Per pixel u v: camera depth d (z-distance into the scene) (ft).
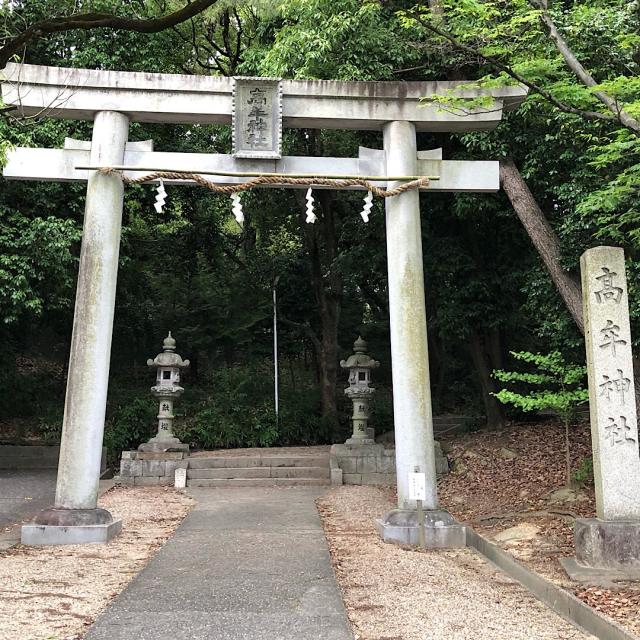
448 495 30.94
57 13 36.58
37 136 34.30
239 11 44.29
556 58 24.00
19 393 48.49
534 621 13.78
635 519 17.13
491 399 42.04
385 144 24.72
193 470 36.83
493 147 29.89
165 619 13.23
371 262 40.98
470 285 37.55
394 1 34.58
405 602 14.75
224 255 66.08
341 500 30.27
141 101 23.57
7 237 33.35
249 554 19.33
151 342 61.57
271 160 24.11
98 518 21.47
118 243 23.35
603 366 17.87
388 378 64.75
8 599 14.47
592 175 26.55
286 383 62.34
